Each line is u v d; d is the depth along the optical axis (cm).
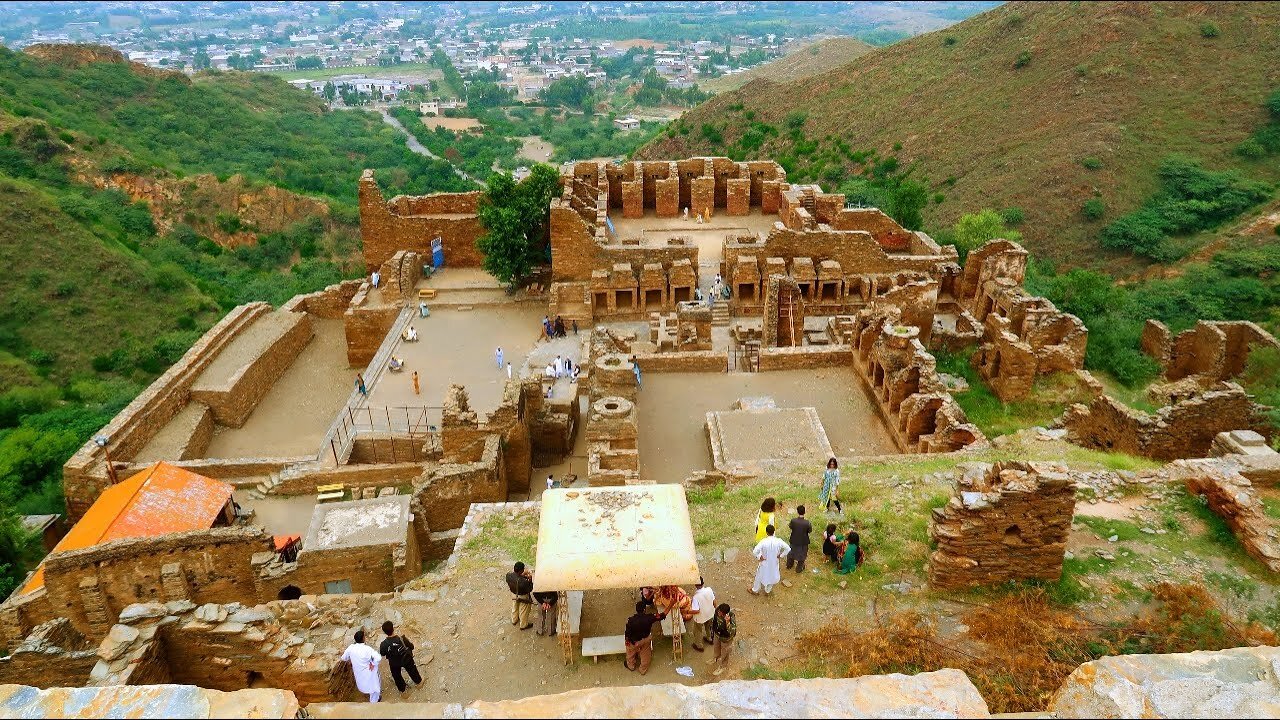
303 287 7744
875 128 10644
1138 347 3994
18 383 5512
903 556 1747
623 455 2800
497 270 4731
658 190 5644
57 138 8819
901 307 3769
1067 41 10319
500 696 1509
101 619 2402
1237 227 7425
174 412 3862
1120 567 1642
